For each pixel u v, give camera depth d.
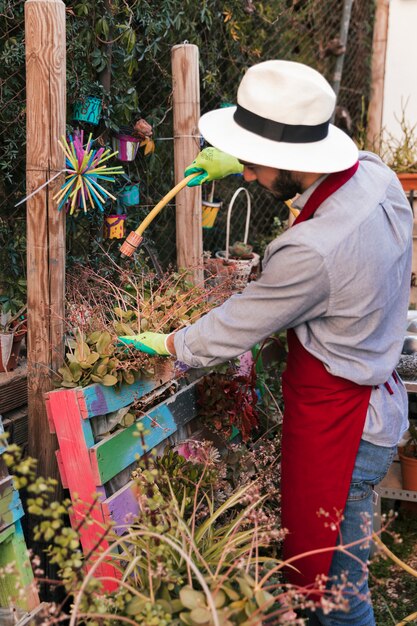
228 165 2.29
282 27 4.31
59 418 1.97
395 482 3.06
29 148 2.07
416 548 2.92
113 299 2.67
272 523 1.93
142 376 2.15
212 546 1.78
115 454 2.04
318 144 1.71
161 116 3.22
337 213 1.68
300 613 2.33
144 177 3.19
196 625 1.42
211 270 3.06
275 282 1.68
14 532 1.86
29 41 2.00
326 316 1.73
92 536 1.95
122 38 2.72
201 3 3.23
